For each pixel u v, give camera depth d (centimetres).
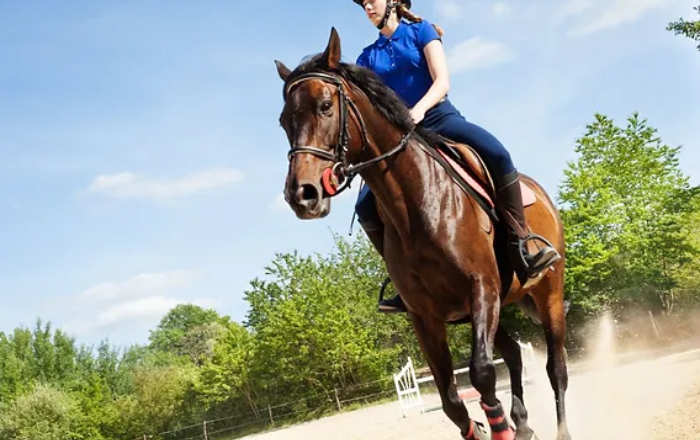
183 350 9012
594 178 3578
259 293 3988
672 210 3603
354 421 2175
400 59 472
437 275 411
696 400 808
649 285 3597
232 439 3178
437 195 414
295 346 3531
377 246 485
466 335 3478
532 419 1007
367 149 407
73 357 6200
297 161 372
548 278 537
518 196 454
